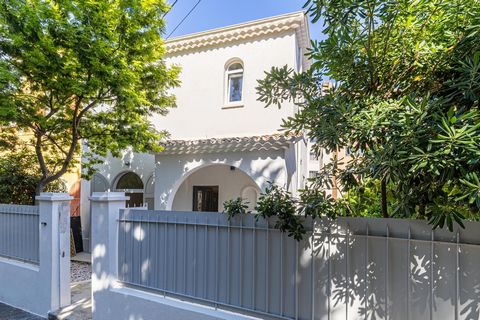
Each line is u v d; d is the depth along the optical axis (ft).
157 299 14.53
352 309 10.68
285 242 11.97
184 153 30.27
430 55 9.34
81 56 21.35
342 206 11.88
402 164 7.83
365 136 8.75
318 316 11.23
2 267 21.22
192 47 35.96
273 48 32.55
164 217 15.01
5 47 20.98
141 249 15.65
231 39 34.17
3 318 18.19
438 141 7.07
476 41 8.27
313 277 11.37
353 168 10.75
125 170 38.86
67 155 27.81
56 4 21.30
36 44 20.81
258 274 12.44
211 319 12.84
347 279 10.82
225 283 13.19
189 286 14.11
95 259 16.44
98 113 29.91
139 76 25.57
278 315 11.96
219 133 34.45
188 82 36.32
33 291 19.04
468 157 6.88
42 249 18.79
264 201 11.88
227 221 13.23
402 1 8.83
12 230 21.25
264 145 26.84
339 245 11.02
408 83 9.78
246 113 33.42
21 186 33.83
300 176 38.65
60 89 22.82
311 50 10.68
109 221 16.12
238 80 34.81
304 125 10.77
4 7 19.70
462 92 7.91
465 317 8.97
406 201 8.70
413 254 9.80
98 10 21.44
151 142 29.25
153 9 24.06
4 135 31.17
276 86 11.85
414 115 7.76
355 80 10.35
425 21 9.49
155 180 31.60
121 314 15.40
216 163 29.27
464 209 8.47
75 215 39.91
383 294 10.19
